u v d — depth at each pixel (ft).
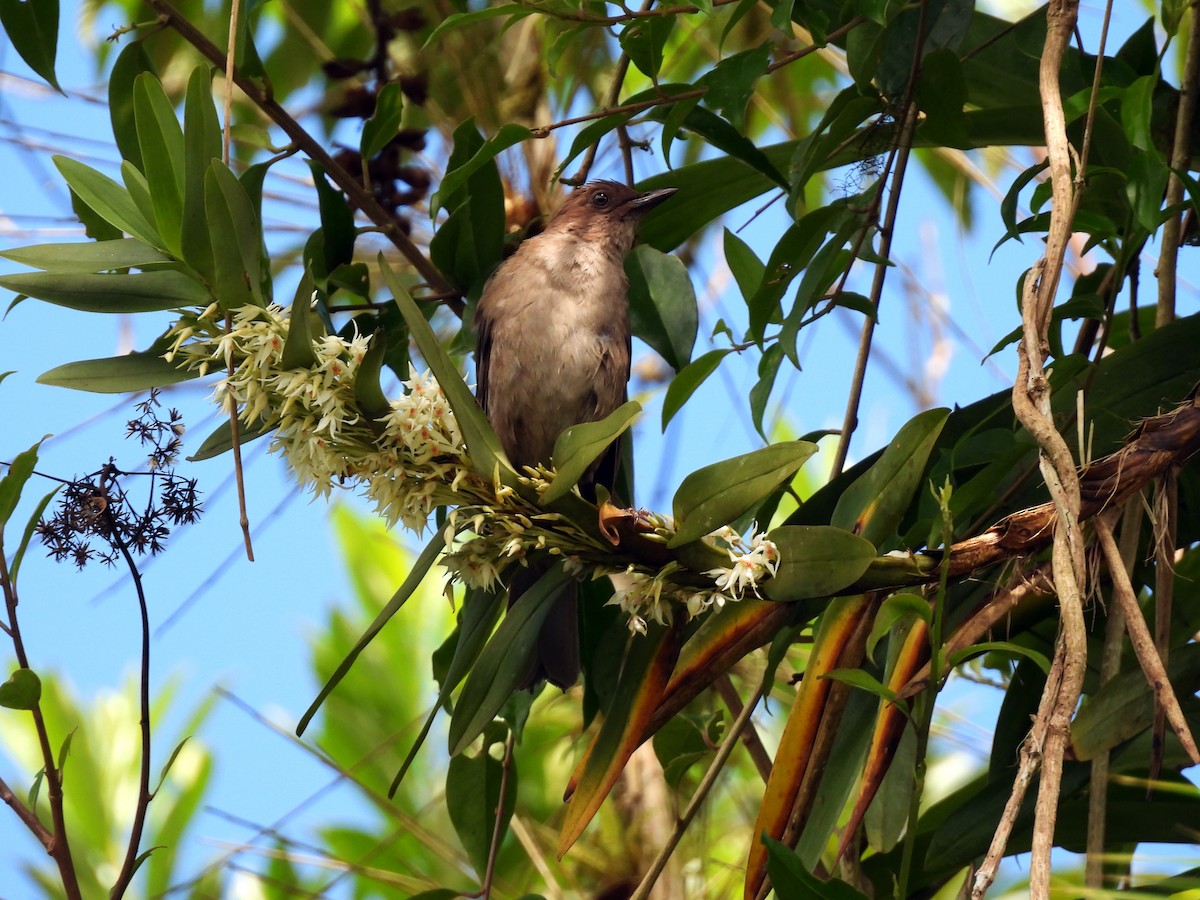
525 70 26.30
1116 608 18.11
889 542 19.92
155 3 21.81
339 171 23.21
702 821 26.20
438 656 23.77
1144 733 20.71
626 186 28.48
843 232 20.79
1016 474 20.54
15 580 18.10
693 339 24.14
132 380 17.57
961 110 21.66
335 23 30.89
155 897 25.23
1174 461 16.19
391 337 23.66
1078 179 17.29
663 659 18.04
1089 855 16.44
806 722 17.84
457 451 16.02
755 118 32.94
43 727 18.35
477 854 23.56
